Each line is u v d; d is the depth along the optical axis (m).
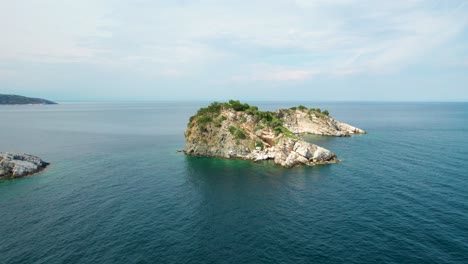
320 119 147.62
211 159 91.19
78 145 112.62
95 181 65.94
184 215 47.94
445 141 115.81
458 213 46.03
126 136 138.00
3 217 46.19
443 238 38.72
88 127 175.75
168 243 38.72
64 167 78.25
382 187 59.78
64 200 53.81
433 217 44.91
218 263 34.22
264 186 63.78
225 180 68.44
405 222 43.56
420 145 107.38
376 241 38.53
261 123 99.12
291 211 49.41
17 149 102.94
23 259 34.69
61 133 147.38
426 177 65.31
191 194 58.38
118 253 36.16
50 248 37.09
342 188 60.69
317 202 53.25
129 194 57.62
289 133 96.38
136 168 78.44
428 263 33.53
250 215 48.03
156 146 112.06
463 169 71.31
